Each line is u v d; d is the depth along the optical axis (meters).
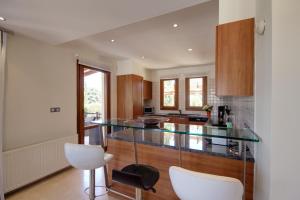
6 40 2.25
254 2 1.50
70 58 3.34
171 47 3.54
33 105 2.68
